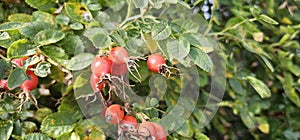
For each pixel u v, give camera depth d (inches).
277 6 24.8
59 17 16.7
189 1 22.3
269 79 26.1
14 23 16.1
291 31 22.9
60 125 16.4
